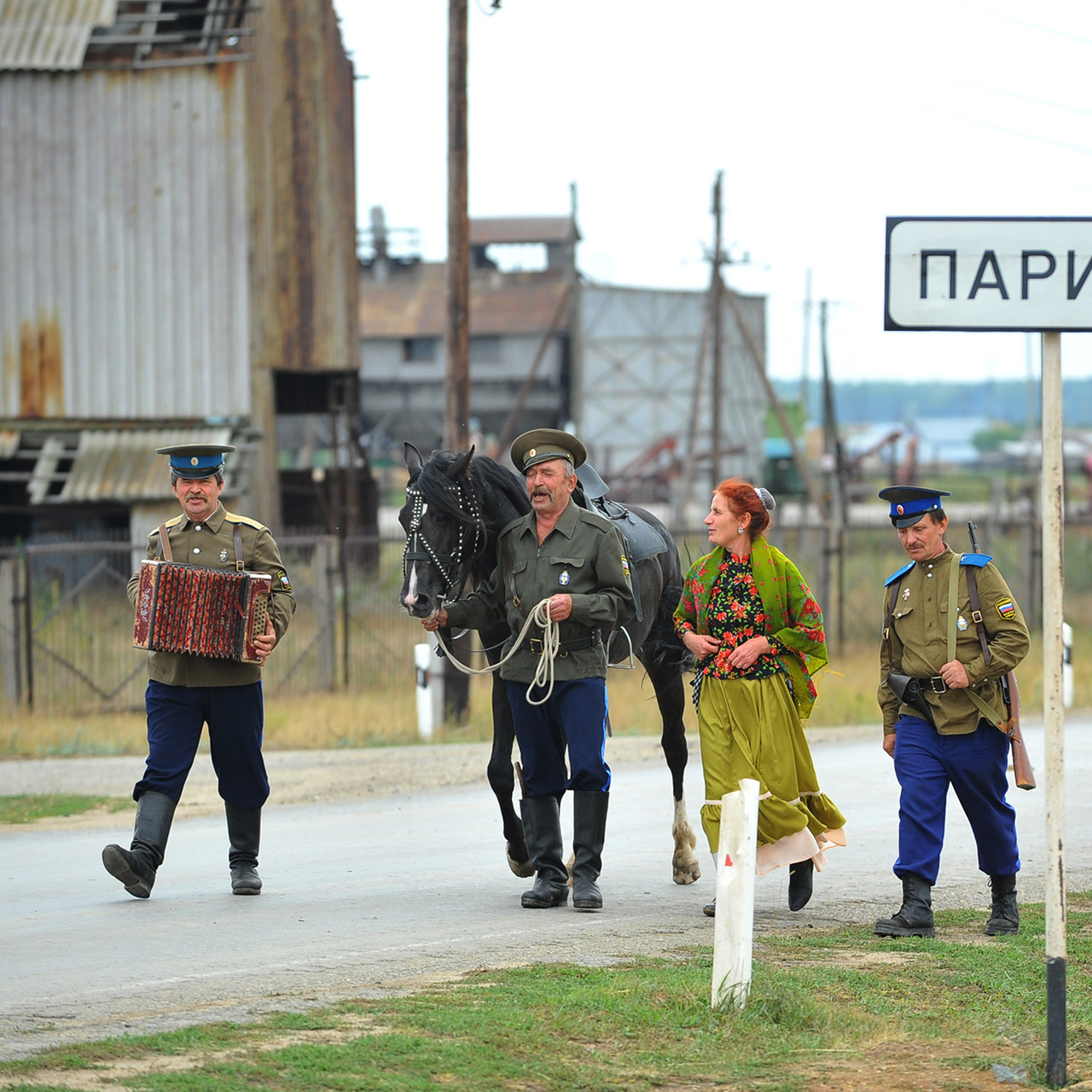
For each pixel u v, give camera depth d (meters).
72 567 100.56
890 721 29.30
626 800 47.41
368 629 82.56
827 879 34.78
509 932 27.77
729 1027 21.05
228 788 32.00
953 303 20.09
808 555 115.50
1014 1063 20.23
